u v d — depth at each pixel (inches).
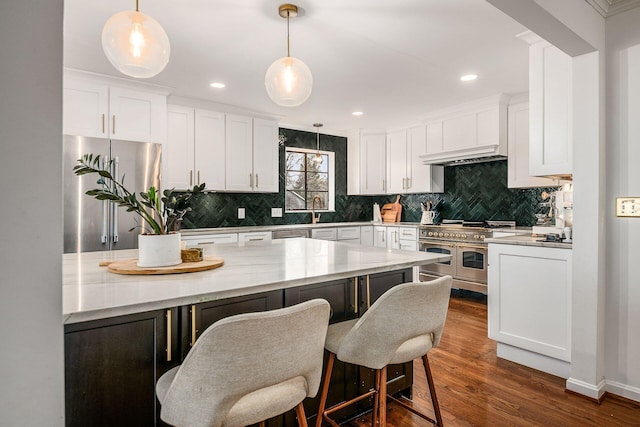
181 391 37.3
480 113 161.8
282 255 81.4
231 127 170.2
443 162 182.9
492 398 83.2
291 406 43.4
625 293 82.6
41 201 28.4
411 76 129.3
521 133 153.8
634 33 80.6
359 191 219.1
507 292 102.5
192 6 82.9
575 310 85.5
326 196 225.0
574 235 85.9
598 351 83.0
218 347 35.1
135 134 134.6
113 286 50.6
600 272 82.9
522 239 104.4
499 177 177.2
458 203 194.7
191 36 97.6
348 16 87.9
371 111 176.6
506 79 132.7
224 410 36.9
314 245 101.2
